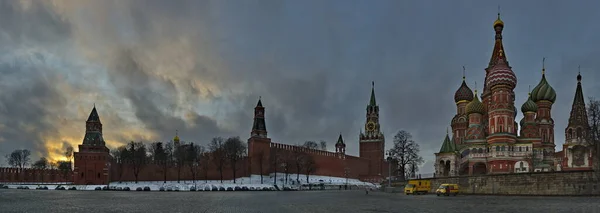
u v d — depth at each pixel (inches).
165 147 7135.8
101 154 6048.2
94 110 6451.8
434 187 3873.0
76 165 5974.4
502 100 4517.7
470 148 4662.9
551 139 4896.7
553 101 5017.2
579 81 4325.8
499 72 4554.6
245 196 3216.0
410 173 5999.0
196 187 5255.9
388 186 4945.9
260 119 7204.7
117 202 2304.4
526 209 1689.2
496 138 4448.8
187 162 6594.5
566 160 4170.8
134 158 6250.0
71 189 5098.4
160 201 2420.0
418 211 1673.2
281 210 1771.7
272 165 7145.7
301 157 7224.4
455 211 1644.9
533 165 4362.7
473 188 3420.3
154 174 6427.2
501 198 2647.6
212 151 6756.9
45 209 1776.6
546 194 2859.3
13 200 2449.6
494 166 4404.5
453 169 4891.7
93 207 1903.3
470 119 4896.7
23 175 6363.2
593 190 2679.6
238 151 6737.2
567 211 1563.7
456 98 5733.3
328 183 6884.8
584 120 4092.0
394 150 6018.7
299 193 4087.1
